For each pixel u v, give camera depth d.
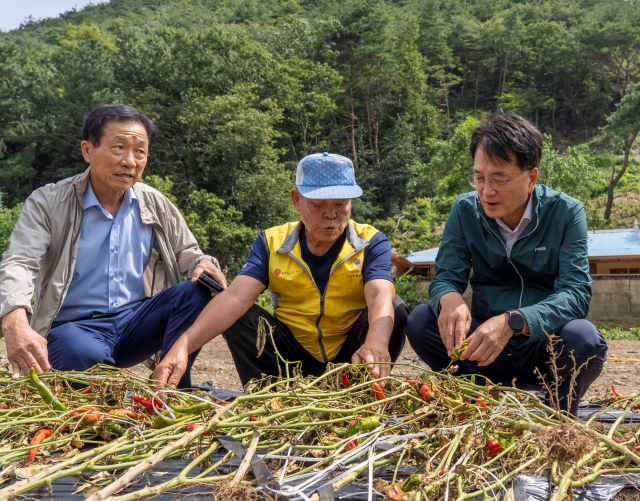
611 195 41.59
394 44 68.00
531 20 90.12
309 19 85.19
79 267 3.12
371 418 1.77
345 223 2.79
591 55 67.31
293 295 2.95
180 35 42.97
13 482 1.65
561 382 2.48
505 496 1.41
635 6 69.62
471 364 2.86
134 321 3.14
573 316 2.57
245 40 45.50
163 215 3.33
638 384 4.67
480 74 75.00
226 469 1.68
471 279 3.10
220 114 37.53
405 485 1.42
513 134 2.48
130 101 41.19
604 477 1.63
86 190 3.15
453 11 89.62
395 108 58.56
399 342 3.02
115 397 2.11
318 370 3.05
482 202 2.67
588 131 66.56
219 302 2.78
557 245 2.74
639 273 20.95
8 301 2.60
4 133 51.50
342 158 2.76
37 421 1.84
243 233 29.62
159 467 1.80
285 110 49.03
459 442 1.60
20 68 54.94
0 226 15.02
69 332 2.92
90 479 1.54
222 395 3.22
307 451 1.70
